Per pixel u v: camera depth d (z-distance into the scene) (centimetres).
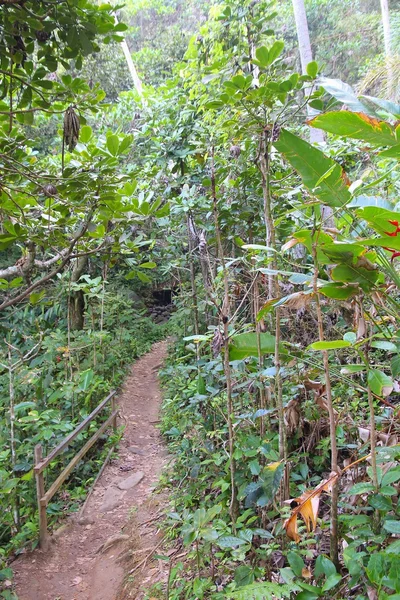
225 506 298
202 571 273
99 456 559
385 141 176
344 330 327
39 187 285
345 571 209
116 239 320
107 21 245
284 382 313
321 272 233
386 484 179
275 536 234
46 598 328
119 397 794
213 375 365
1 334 649
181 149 562
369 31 1327
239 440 294
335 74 1320
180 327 877
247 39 421
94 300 951
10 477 413
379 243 168
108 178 281
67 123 271
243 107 276
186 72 491
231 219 426
